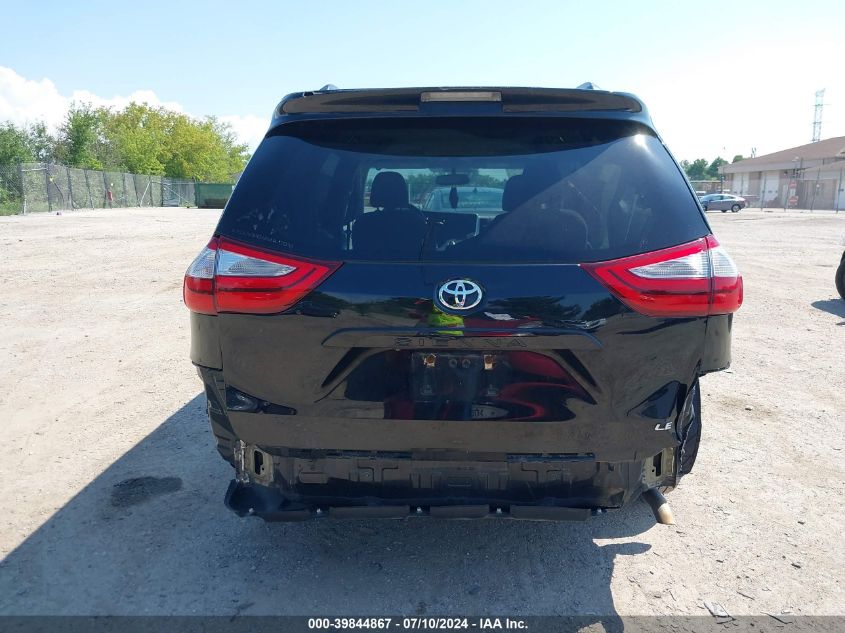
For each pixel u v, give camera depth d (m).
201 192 47.88
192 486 3.71
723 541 3.20
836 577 2.91
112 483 3.75
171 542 3.14
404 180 2.46
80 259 13.03
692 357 2.39
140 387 5.43
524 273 2.29
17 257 13.16
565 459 2.42
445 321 2.27
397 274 2.31
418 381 2.35
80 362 6.11
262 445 2.50
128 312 8.21
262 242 2.40
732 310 2.44
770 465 4.05
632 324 2.30
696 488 3.75
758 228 28.67
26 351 6.47
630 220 2.37
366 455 2.45
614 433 2.38
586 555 3.07
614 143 2.49
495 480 2.49
